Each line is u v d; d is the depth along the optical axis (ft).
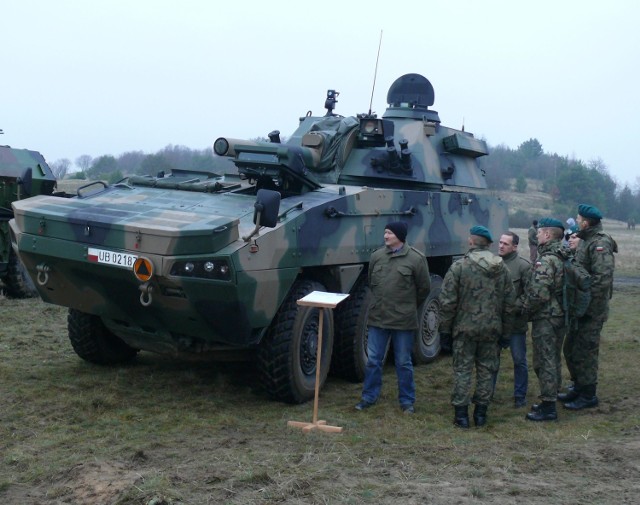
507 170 292.81
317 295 19.89
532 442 17.71
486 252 19.97
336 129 28.99
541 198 223.51
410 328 21.34
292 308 21.49
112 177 67.46
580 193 204.33
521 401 22.35
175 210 21.02
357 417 20.68
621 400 22.41
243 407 21.54
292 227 20.83
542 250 20.74
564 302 20.34
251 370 25.90
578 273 20.58
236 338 20.18
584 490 14.05
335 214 22.71
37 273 21.67
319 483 14.38
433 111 33.32
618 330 35.14
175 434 18.45
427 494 13.69
